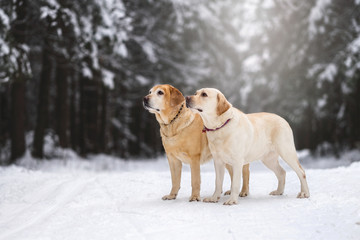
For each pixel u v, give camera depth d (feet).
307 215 13.16
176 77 61.72
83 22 37.58
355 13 51.80
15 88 41.22
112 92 61.00
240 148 15.55
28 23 41.52
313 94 55.88
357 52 46.78
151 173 24.43
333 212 13.42
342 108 55.11
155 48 57.77
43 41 45.19
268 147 17.16
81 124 54.90
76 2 37.55
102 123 58.08
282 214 13.44
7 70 33.01
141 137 75.87
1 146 51.11
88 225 12.75
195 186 16.62
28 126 65.41
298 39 55.83
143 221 13.00
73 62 43.93
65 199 17.75
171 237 11.15
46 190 19.72
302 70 56.39
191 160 16.66
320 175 21.35
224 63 69.87
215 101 15.35
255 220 12.76
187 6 55.26
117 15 38.75
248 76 65.57
